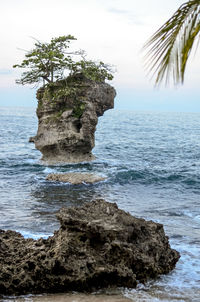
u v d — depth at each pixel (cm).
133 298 1079
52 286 1100
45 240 1241
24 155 4816
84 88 3947
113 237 1180
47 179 3156
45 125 3994
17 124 12438
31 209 2278
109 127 12150
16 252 1191
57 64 3997
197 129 12512
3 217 2078
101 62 4081
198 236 1786
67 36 4091
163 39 387
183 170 3753
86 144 3994
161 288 1164
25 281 1087
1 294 1079
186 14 386
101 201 1381
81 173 3234
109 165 3981
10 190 2795
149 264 1189
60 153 4019
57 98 3909
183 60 362
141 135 8944
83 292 1112
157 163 4294
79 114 3906
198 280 1244
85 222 1188
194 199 2642
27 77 4084
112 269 1136
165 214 2214
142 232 1281
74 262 1126
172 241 1697
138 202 2528
